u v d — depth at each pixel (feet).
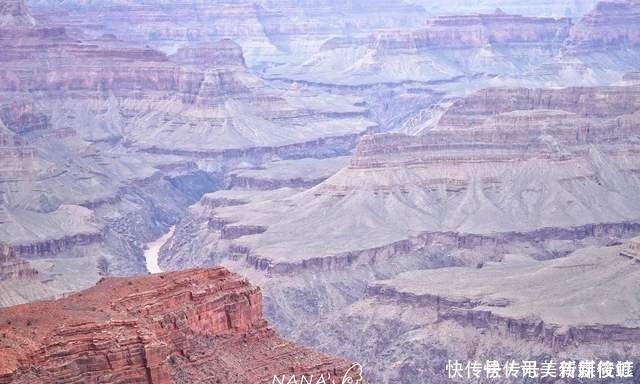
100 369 436.35
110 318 458.91
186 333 496.23
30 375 421.18
